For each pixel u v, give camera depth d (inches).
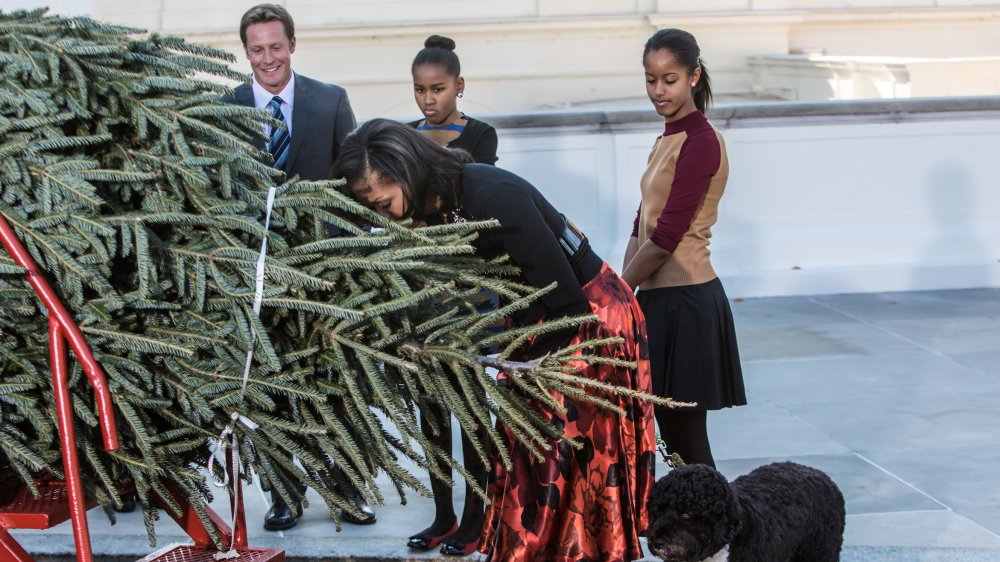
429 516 151.5
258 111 99.8
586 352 109.0
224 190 96.0
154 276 91.4
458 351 99.7
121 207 96.2
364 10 579.8
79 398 93.0
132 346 91.4
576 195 289.6
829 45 606.9
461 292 102.5
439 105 159.0
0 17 97.0
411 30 573.9
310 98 153.5
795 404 201.0
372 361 96.5
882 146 293.7
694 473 100.1
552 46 585.3
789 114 288.7
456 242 100.3
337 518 102.3
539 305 108.4
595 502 110.0
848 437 181.5
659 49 126.7
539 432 107.3
